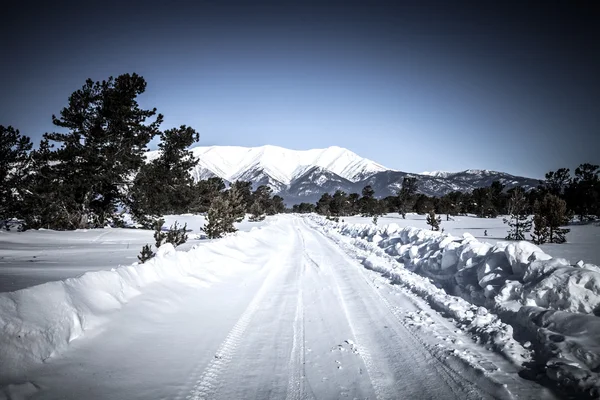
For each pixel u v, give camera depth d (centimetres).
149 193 2739
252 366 379
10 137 2152
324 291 731
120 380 321
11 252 1251
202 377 348
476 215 7262
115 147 2547
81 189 2464
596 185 4894
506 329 443
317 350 425
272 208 9650
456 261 799
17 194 2294
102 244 1680
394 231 1648
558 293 459
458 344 430
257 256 1205
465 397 312
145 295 538
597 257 1229
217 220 1853
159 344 414
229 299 642
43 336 331
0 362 286
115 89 2439
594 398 279
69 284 419
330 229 2884
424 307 598
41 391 276
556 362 332
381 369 374
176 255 752
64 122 2386
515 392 309
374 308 602
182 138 3169
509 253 594
